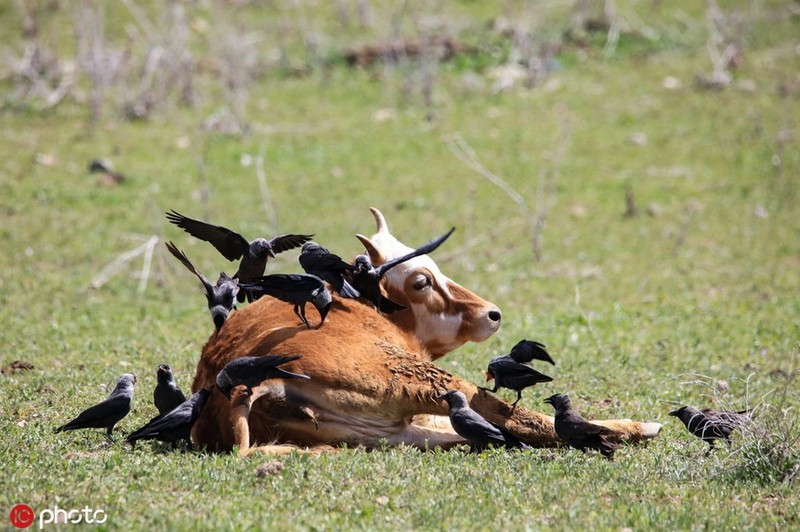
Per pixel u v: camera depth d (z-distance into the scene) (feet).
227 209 242.78
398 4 376.07
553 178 246.06
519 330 166.09
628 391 130.82
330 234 229.66
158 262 204.44
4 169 259.80
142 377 133.59
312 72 335.06
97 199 245.24
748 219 240.94
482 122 299.38
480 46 344.08
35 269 204.23
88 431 108.68
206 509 84.17
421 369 101.91
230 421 97.91
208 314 178.60
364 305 109.09
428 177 266.98
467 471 94.07
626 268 212.43
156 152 278.05
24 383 129.80
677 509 86.22
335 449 99.60
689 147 280.51
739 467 96.89
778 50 336.29
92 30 314.14
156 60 309.83
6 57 322.14
